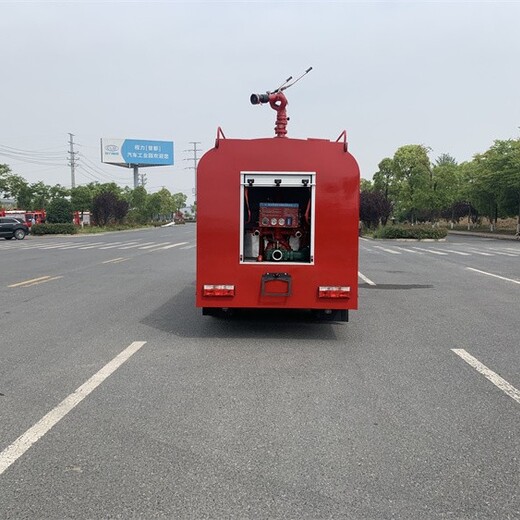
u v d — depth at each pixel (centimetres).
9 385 539
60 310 965
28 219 5575
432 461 374
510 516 308
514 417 458
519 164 4225
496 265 1903
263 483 342
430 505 318
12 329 805
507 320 898
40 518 304
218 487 337
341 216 711
